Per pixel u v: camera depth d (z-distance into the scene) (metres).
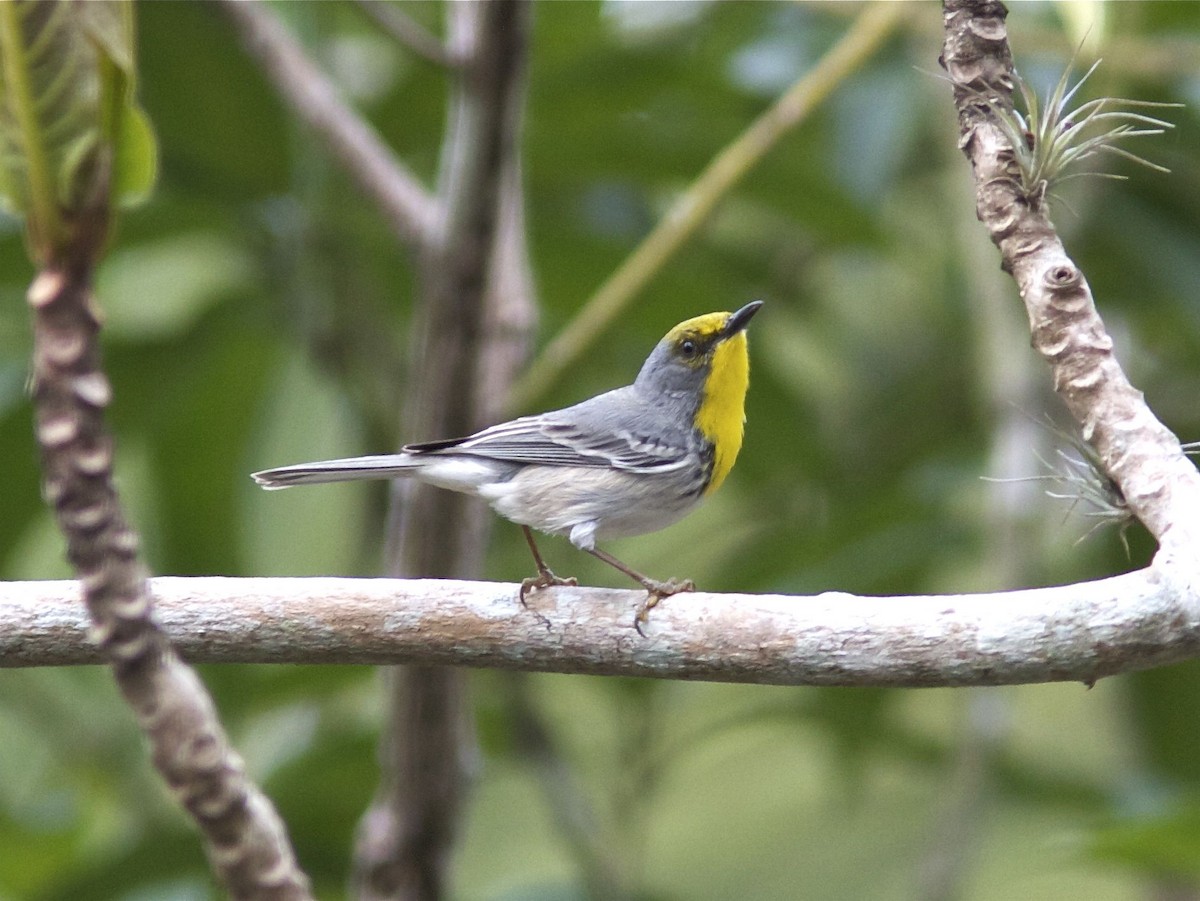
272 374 11.77
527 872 13.09
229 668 10.75
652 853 12.62
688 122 11.41
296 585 6.15
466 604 6.09
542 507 8.98
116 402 11.57
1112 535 11.35
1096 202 11.19
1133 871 9.40
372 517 11.38
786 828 12.63
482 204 8.27
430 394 9.01
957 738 11.16
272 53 9.92
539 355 12.74
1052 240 5.88
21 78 3.83
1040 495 10.65
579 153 11.48
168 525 11.95
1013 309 11.71
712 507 13.38
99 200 3.98
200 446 11.84
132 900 9.85
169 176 11.04
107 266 11.59
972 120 5.99
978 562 12.05
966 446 11.79
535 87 10.87
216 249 11.86
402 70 11.95
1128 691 11.55
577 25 11.15
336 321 11.24
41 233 3.97
